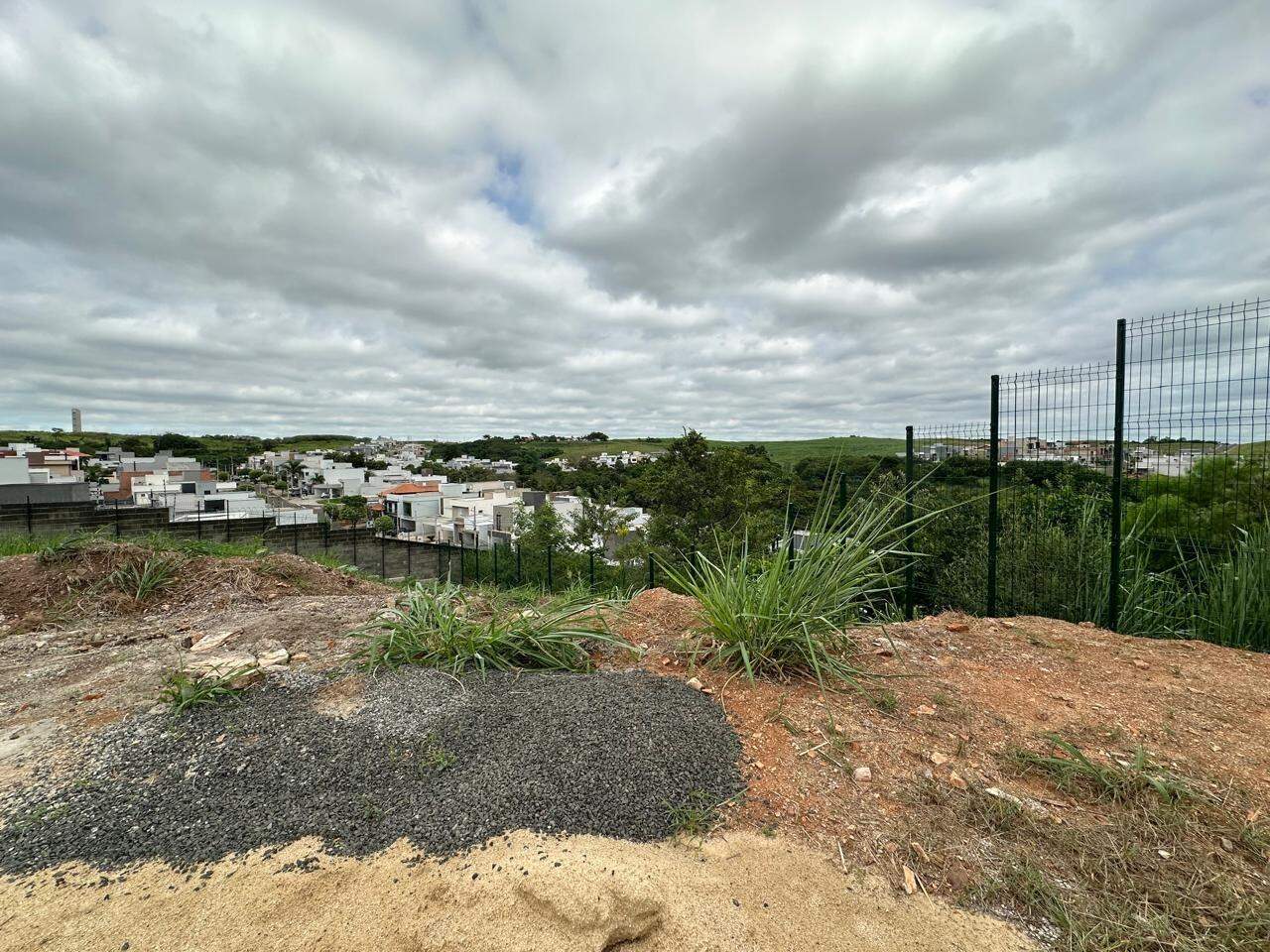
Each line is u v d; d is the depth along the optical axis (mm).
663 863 1692
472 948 1407
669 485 22062
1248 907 1543
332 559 8891
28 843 1734
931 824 1888
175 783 2031
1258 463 4473
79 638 3814
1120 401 4418
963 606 5812
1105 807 2000
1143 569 4898
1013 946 1447
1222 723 2619
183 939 1429
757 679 2918
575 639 3432
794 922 1510
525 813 1858
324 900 1550
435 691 2688
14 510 13180
